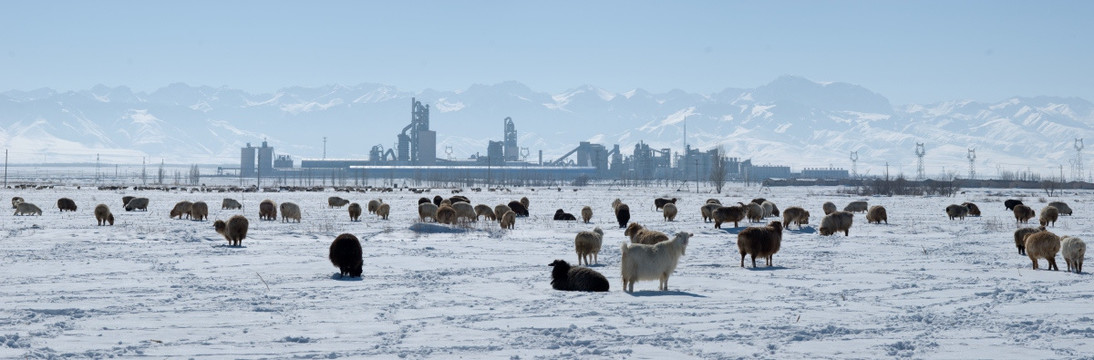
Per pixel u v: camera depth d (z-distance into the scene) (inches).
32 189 4877.0
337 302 648.4
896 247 1193.4
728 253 1094.4
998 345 482.0
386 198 3563.0
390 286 749.3
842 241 1307.8
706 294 697.6
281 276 821.9
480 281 787.4
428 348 472.4
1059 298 674.8
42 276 799.1
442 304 640.4
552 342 491.8
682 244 717.3
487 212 1905.8
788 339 498.9
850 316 585.3
